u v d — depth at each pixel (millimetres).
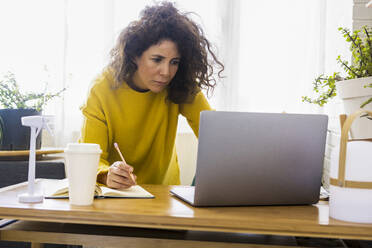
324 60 2723
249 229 886
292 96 2818
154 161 1810
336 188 934
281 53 2838
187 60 1669
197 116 1840
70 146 967
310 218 941
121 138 1719
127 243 932
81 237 942
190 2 2852
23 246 1781
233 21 2859
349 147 924
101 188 1142
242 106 2873
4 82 2617
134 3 2809
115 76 1631
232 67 2842
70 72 2836
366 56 1401
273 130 1032
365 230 867
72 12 2834
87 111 1598
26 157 2209
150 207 989
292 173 1072
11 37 2873
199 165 991
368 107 1304
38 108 2490
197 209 999
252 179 1042
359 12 1896
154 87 1630
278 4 2842
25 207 934
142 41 1550
